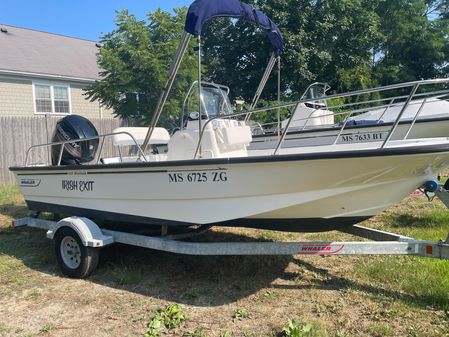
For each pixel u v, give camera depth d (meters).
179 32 12.77
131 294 4.02
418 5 25.72
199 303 3.79
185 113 5.12
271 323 3.36
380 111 8.10
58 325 3.43
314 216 3.88
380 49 25.62
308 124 8.61
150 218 4.36
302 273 4.34
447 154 3.48
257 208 3.85
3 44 18.48
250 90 13.20
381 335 3.11
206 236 5.55
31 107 16.97
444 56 25.72
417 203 7.17
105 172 4.55
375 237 4.29
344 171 3.49
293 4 15.73
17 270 4.71
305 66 15.84
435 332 3.12
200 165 3.87
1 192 9.64
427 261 4.29
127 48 12.35
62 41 21.58
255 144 8.23
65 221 4.46
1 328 3.39
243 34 11.66
